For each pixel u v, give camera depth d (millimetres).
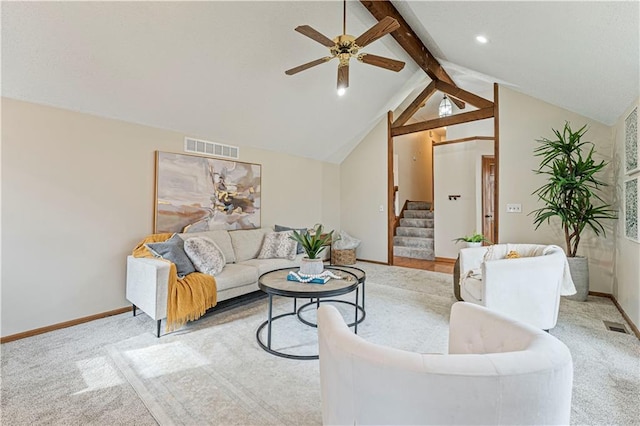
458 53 3654
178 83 3016
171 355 2199
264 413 1587
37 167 2598
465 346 1336
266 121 4168
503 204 4145
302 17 2891
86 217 2873
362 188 5977
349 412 877
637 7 1693
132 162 3199
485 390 748
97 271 2939
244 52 2988
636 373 1932
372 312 3068
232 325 2758
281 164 5051
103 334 2559
